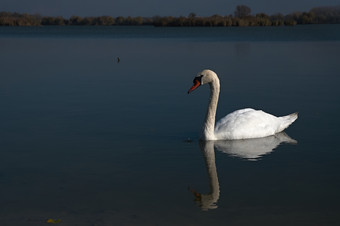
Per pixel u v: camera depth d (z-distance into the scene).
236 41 54.25
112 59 33.06
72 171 9.44
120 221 7.11
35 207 7.67
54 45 49.62
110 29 118.62
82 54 37.50
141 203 7.78
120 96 17.91
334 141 11.49
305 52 36.91
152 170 9.48
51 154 10.58
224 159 10.20
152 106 15.92
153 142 11.57
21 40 60.81
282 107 15.56
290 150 10.83
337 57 32.34
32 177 9.10
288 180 8.84
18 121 13.80
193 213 7.38
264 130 12.07
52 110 15.36
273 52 37.41
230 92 18.48
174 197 8.05
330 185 8.55
